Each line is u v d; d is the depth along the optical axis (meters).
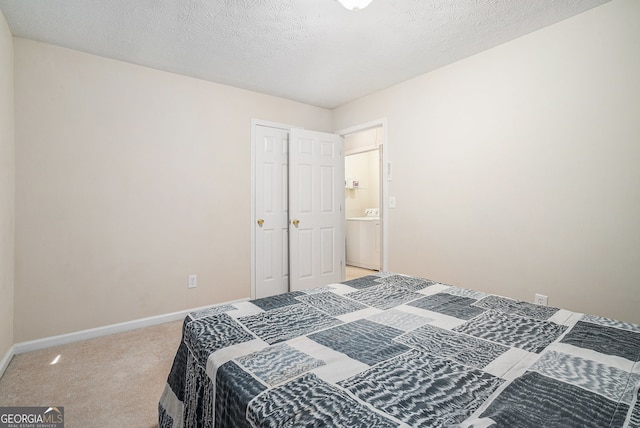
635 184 1.86
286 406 0.75
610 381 0.86
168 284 2.92
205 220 3.12
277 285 3.62
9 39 2.17
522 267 2.35
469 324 1.30
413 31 2.25
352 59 2.68
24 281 2.30
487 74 2.53
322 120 4.01
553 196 2.19
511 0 1.90
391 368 0.94
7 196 2.12
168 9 1.98
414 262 3.11
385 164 3.37
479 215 2.60
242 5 1.94
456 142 2.75
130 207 2.72
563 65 2.13
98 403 1.70
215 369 0.98
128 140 2.71
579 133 2.07
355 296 1.70
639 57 1.83
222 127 3.22
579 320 1.34
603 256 1.98
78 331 2.50
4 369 2.03
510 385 0.84
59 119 2.42
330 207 3.91
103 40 2.34
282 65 2.79
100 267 2.59
